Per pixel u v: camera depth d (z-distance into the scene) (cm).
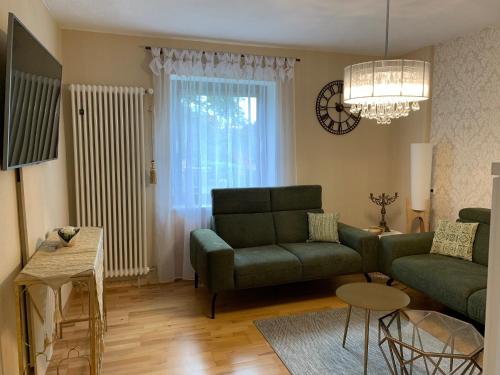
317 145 458
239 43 410
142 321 311
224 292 374
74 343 274
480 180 374
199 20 337
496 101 354
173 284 397
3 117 182
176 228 405
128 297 362
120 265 379
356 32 373
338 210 475
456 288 276
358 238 363
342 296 248
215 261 310
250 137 419
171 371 240
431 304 346
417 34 380
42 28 285
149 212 397
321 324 304
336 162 469
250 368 244
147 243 399
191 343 275
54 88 259
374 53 456
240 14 321
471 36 376
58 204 318
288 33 375
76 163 356
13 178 200
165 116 385
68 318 312
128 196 376
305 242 402
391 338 206
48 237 257
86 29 361
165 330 295
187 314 325
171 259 399
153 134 387
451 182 406
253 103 417
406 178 467
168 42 390
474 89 376
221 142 408
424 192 408
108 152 365
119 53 376
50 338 248
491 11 313
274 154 429
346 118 467
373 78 238
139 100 372
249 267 322
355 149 476
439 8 306
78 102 352
